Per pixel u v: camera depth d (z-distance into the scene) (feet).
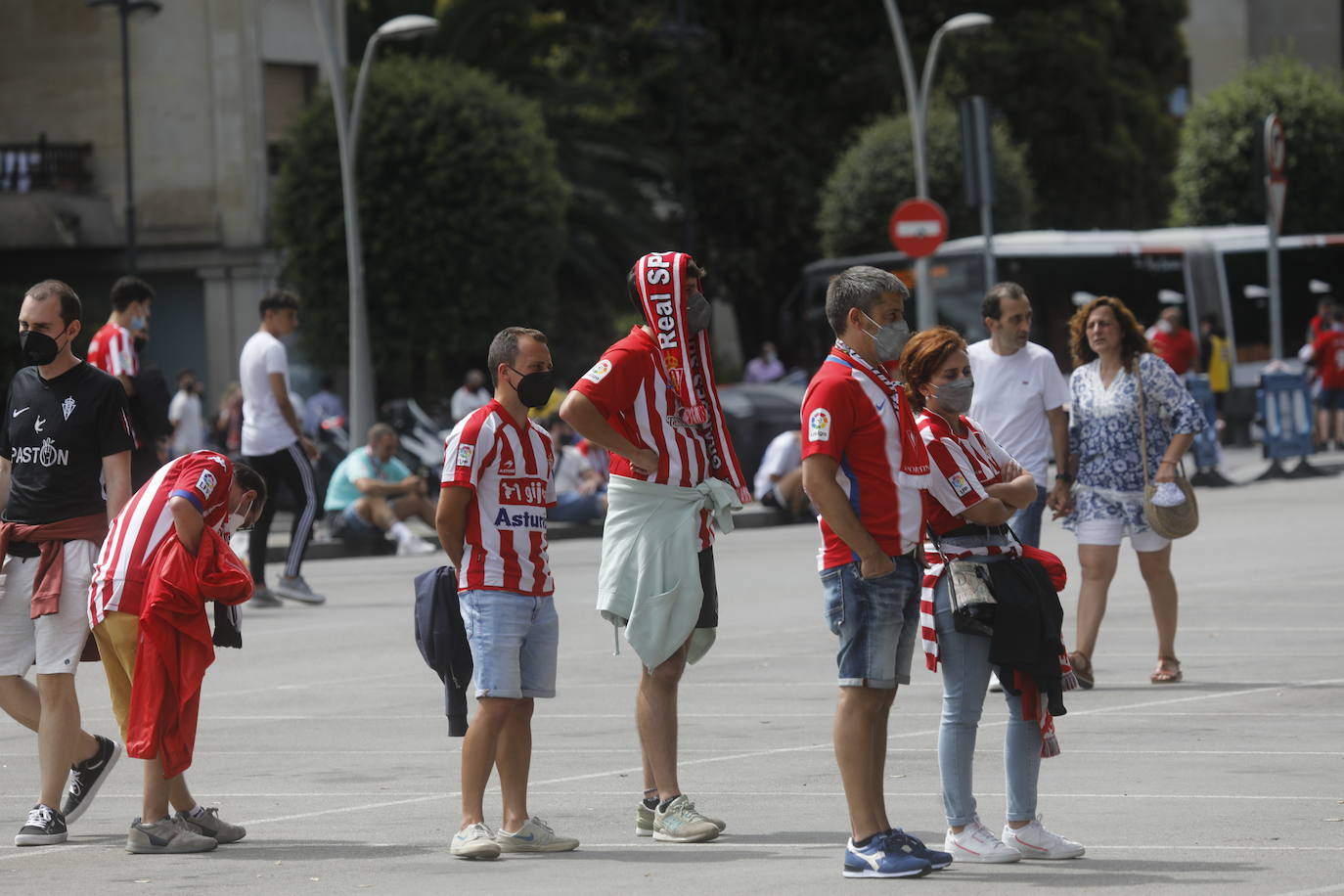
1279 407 307.17
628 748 111.04
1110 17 574.97
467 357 457.27
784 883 75.41
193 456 87.51
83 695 138.72
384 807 95.66
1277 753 102.17
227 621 86.69
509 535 83.46
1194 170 542.57
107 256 459.32
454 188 412.98
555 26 511.81
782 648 150.82
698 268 88.17
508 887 76.02
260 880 78.59
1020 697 78.54
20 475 89.76
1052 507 127.85
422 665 149.07
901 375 80.28
